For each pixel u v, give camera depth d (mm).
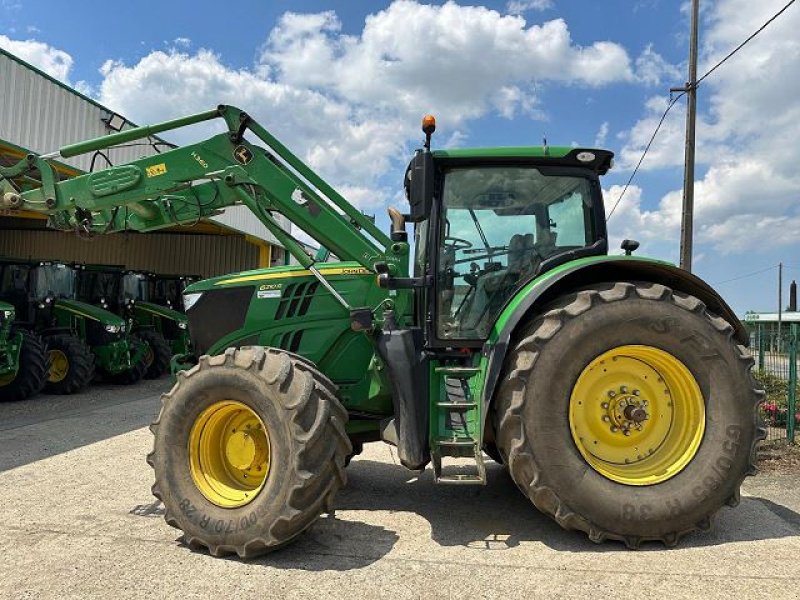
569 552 3383
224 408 3533
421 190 3648
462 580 3041
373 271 4207
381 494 4555
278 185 4160
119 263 20359
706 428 3441
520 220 4113
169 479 3500
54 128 10578
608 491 3338
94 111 11562
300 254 4250
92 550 3443
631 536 3367
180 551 3430
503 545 3500
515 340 3645
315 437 3268
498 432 3506
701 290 3680
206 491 3473
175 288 15516
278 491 3240
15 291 11422
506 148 4027
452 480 3447
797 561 3248
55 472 5230
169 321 14523
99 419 8180
